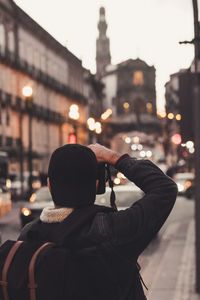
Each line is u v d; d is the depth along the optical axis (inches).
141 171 101.7
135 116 5639.8
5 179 1262.3
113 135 5423.2
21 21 2536.9
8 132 2378.2
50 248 94.8
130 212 97.4
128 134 5241.1
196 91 418.9
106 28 7253.9
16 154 2422.5
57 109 3129.9
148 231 96.7
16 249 96.3
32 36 2719.0
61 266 93.8
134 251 97.1
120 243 95.6
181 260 584.1
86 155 100.3
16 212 1302.9
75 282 94.7
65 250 94.8
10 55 2405.3
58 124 3137.3
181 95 434.6
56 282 93.5
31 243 97.0
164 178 100.8
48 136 2952.8
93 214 98.4
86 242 96.0
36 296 93.4
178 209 1362.0
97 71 7180.1
